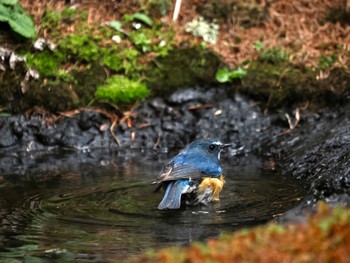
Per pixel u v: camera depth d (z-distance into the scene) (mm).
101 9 15336
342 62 14609
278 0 15766
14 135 14016
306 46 14992
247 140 13914
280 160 12992
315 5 15641
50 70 14391
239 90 14531
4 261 8289
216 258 5980
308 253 5848
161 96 14547
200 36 15055
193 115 14383
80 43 14633
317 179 11328
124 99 14398
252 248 6047
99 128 14250
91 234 9266
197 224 9664
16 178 12141
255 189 11305
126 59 14664
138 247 8703
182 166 10867
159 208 10281
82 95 14383
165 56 14758
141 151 13938
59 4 15273
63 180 11977
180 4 15375
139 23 15180
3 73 14289
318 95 14250
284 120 14078
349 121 12961
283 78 14438
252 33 15266
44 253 8547
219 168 11078
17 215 10133
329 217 6266
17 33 14438
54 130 14102
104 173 12398
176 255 6258
